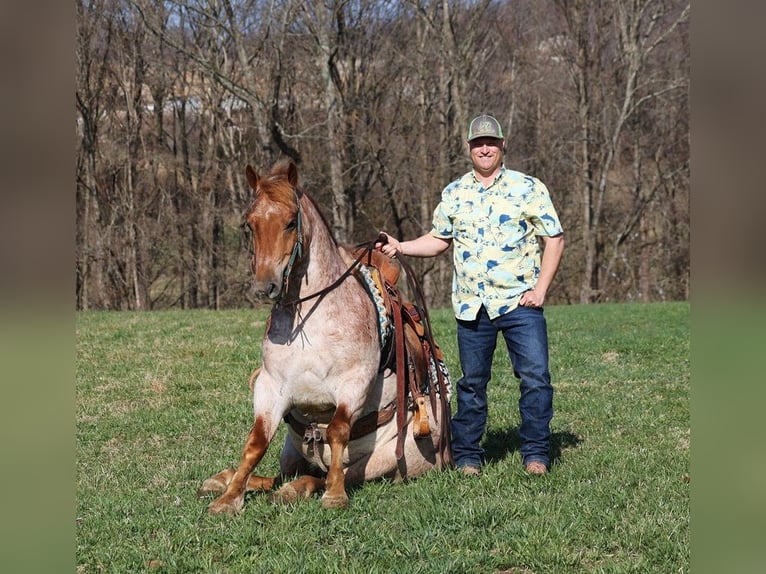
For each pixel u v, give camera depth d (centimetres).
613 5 3114
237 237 3197
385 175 3039
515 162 3167
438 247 599
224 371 1029
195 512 504
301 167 2892
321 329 497
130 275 3191
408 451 562
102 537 471
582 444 679
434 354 588
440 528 477
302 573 417
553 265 568
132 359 1105
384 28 2934
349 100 2870
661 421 755
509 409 803
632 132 3281
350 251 566
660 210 3362
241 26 2753
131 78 3131
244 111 3048
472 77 3025
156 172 3192
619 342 1217
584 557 440
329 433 501
